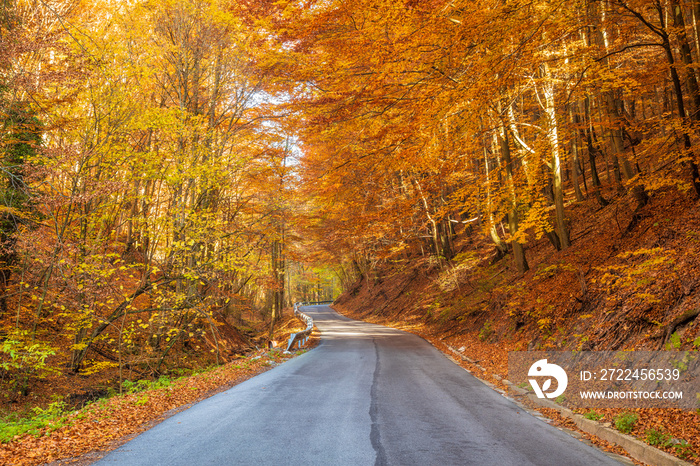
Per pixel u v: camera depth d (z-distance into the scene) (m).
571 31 8.60
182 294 15.51
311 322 26.14
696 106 10.36
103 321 13.12
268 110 18.88
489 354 14.31
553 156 16.94
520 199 15.70
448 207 16.97
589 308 11.48
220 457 4.95
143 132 15.59
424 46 10.17
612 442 5.52
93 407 8.06
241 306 29.48
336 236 31.14
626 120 14.13
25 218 11.84
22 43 10.62
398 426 6.31
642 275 9.81
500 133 16.11
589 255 14.41
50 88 12.18
